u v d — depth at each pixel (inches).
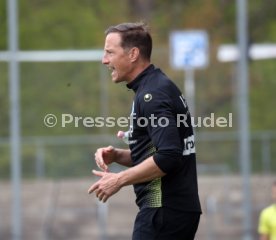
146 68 800.9
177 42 2288.4
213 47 2908.5
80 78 2699.3
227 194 2432.3
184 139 793.6
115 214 2378.2
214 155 2518.5
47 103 2716.5
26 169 2468.0
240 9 2135.8
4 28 3545.8
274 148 2544.3
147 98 774.5
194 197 800.3
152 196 791.7
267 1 3806.6
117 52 800.3
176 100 782.5
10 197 2448.3
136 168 761.6
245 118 2128.4
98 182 765.3
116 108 2632.9
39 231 2388.0
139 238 793.6
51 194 2437.3
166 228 788.6
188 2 3791.8
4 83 2842.0
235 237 2363.4
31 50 3503.9
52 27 3565.5
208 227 2367.1
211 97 2861.7
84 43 3558.1
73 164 2472.9
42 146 2477.9
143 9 3828.7
